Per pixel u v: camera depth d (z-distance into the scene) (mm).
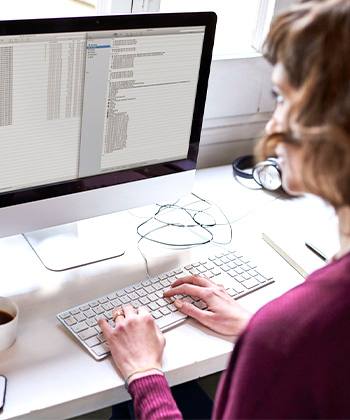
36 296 1097
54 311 1067
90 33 1027
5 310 1014
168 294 1107
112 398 945
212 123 1660
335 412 645
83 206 1175
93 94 1083
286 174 695
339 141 595
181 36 1131
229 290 1149
